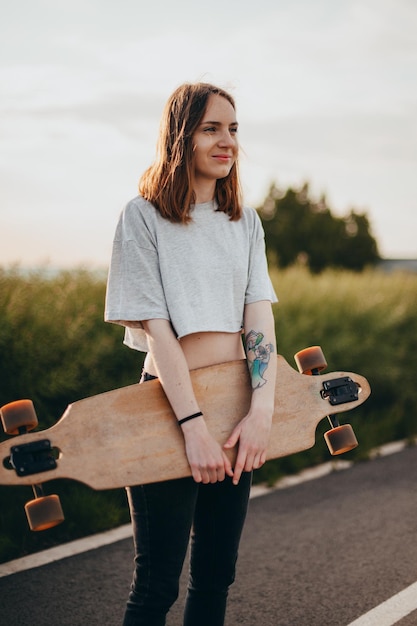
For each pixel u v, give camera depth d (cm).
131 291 181
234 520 193
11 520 358
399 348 695
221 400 187
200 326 183
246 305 198
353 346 646
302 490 465
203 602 197
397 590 299
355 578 312
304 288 743
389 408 665
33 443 166
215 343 190
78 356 419
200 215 188
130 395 179
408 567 324
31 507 162
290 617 275
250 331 193
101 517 381
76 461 168
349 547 352
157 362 179
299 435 195
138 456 174
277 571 321
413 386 679
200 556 196
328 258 2395
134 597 184
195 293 185
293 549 350
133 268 181
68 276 482
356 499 441
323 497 447
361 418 633
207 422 183
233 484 185
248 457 181
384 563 329
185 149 183
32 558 338
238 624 269
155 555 181
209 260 187
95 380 427
